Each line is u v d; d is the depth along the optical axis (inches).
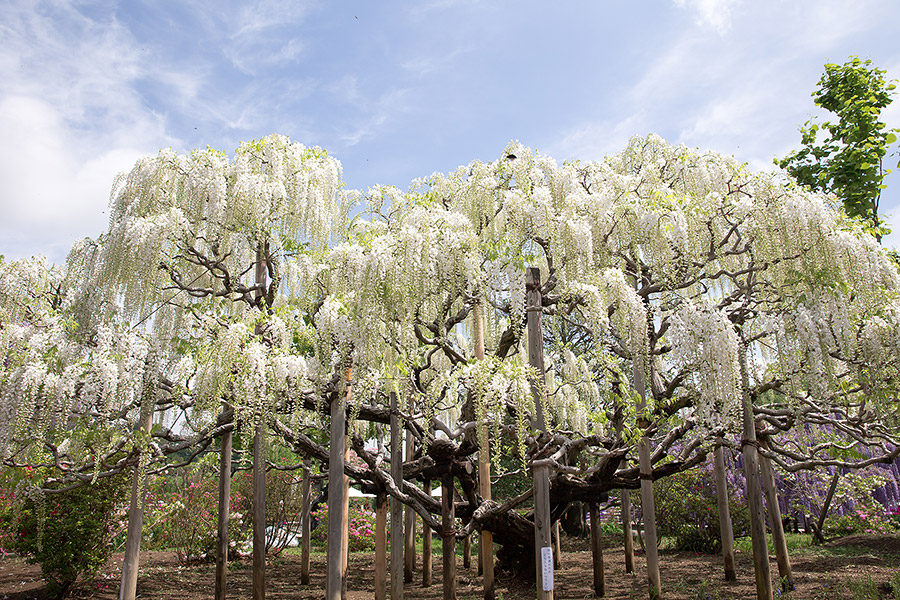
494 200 238.2
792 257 199.0
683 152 257.0
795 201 198.7
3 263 221.3
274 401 197.8
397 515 222.1
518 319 203.6
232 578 343.3
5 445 181.0
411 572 332.2
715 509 394.0
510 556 307.7
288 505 429.7
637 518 511.2
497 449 184.5
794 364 188.9
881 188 289.4
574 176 247.8
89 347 209.3
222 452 270.2
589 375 269.3
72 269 236.8
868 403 207.3
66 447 219.8
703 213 210.4
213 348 197.6
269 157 236.1
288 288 250.8
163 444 231.0
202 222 223.6
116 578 312.7
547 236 213.8
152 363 209.2
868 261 192.5
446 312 230.1
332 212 262.5
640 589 276.5
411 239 188.2
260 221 223.6
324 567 384.5
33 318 218.4
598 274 204.4
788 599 236.5
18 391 183.6
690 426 220.5
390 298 185.2
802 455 227.5
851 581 251.0
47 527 263.1
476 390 183.8
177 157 222.1
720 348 180.2
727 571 291.1
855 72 293.7
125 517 296.4
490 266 210.1
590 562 373.7
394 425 217.5
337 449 208.2
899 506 455.2
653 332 224.1
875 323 185.8
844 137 295.9
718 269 235.8
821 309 187.6
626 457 268.7
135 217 207.5
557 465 190.9
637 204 217.0
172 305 224.1
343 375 190.5
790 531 494.9
